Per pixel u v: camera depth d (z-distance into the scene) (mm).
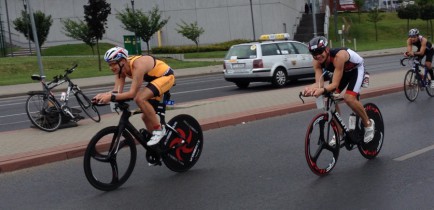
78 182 6227
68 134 9148
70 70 10352
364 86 6176
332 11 62219
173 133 6289
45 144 8211
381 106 11070
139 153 7688
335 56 5723
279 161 6781
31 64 32031
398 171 6020
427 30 53219
